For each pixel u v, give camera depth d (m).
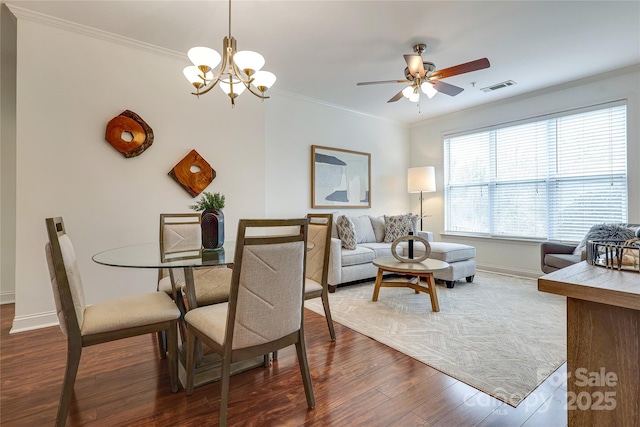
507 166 4.54
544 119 4.15
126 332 1.55
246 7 2.42
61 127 2.67
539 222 4.23
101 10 2.48
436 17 2.56
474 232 4.93
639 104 3.43
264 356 1.96
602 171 3.70
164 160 3.16
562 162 4.01
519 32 2.79
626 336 0.77
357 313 2.91
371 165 5.32
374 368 1.93
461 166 5.10
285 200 4.31
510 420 1.47
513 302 3.21
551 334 2.40
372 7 2.43
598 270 0.92
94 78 2.81
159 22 2.63
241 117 3.67
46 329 2.55
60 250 1.39
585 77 3.76
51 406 1.57
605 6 2.43
